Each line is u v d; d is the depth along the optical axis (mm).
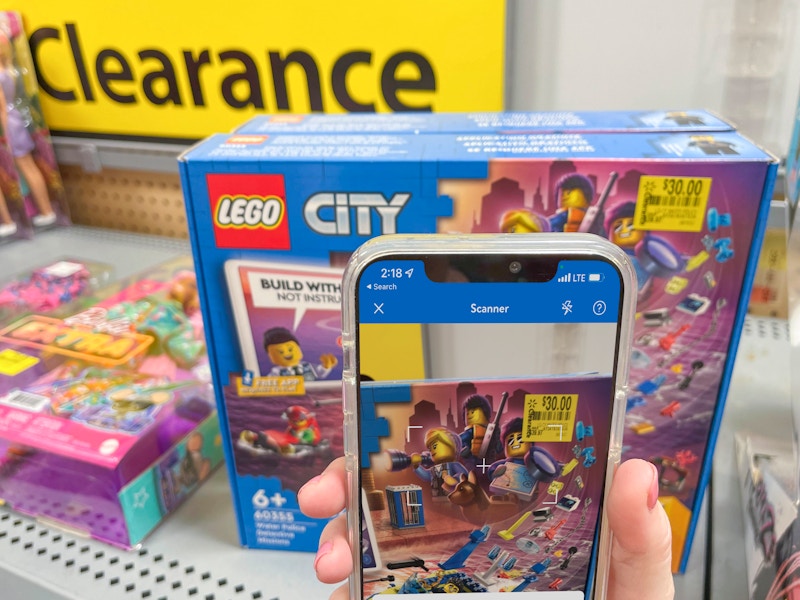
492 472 325
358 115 476
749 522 440
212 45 697
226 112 730
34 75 799
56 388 510
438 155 358
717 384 383
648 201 345
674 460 405
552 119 447
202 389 519
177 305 625
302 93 690
